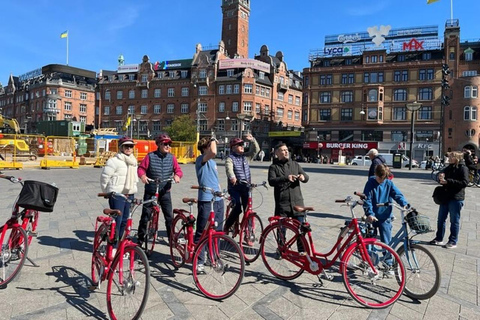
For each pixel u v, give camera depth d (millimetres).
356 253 4168
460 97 45875
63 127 45969
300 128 70688
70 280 4523
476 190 15531
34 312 3688
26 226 4766
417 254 4234
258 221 5703
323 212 9258
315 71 53812
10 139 25234
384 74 50156
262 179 16953
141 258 3467
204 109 61156
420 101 48219
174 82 63719
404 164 42094
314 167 34281
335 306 3963
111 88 69062
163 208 5559
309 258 4453
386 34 53688
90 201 10180
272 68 63219
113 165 5004
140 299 3400
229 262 4172
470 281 4738
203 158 4906
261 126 60531
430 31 52875
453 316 3777
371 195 4766
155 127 65375
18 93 89000
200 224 4902
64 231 6844
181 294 4195
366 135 51219
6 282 4262
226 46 74375
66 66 81688
